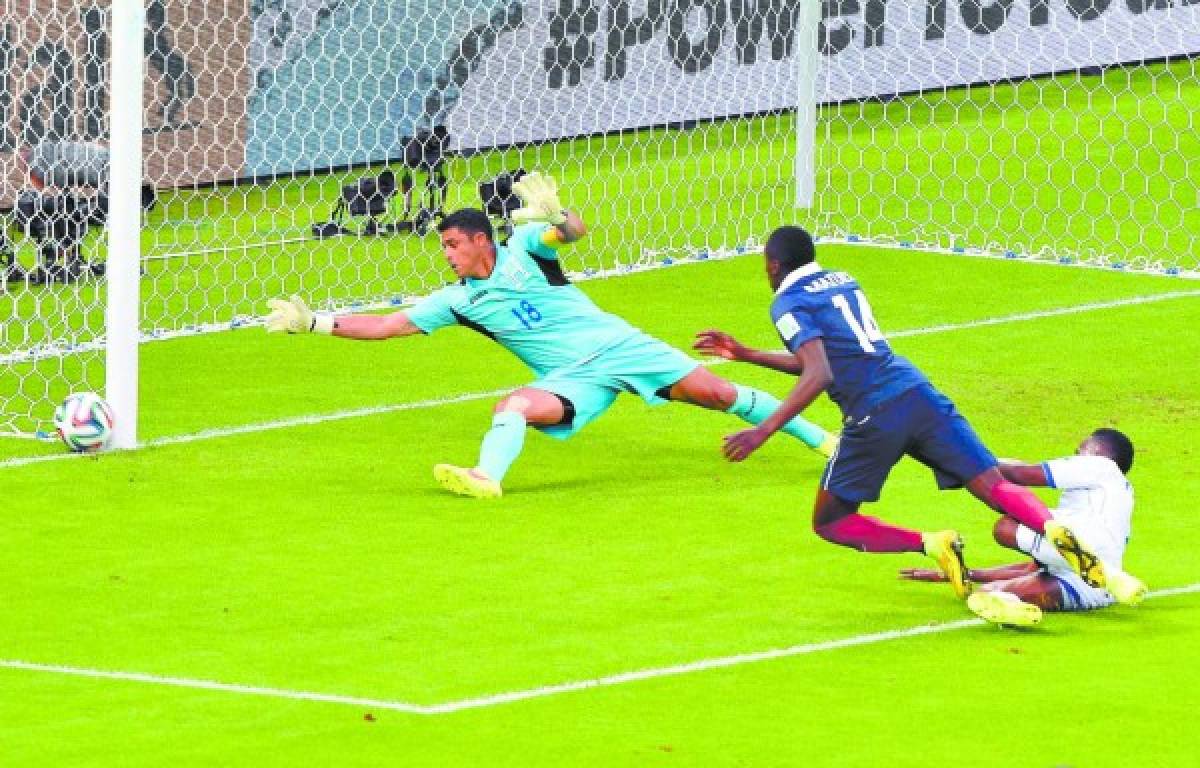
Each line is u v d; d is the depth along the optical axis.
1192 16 58.50
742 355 23.34
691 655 20.95
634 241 46.91
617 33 58.19
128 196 30.77
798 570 24.36
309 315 28.92
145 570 24.64
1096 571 21.59
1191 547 25.14
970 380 34.62
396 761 17.72
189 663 20.89
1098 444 22.83
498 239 49.50
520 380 35.94
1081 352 36.41
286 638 21.78
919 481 28.52
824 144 55.78
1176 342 36.97
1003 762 17.52
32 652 21.34
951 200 49.53
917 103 59.53
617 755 17.81
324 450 31.11
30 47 50.88
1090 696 19.33
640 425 32.34
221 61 56.47
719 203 50.09
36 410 34.09
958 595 22.58
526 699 19.52
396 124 57.50
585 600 23.14
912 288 41.78
